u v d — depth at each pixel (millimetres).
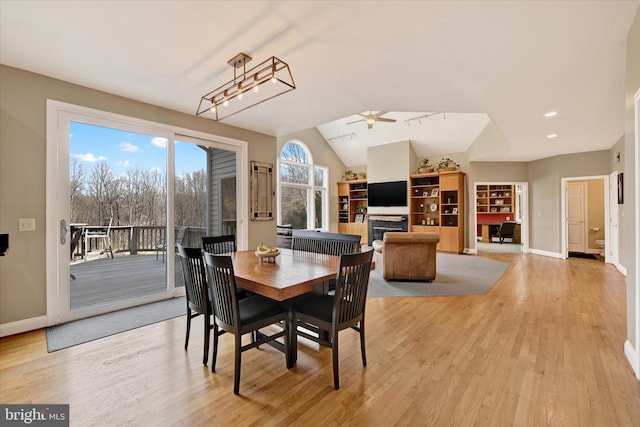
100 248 3219
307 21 1983
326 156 9750
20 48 2332
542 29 2047
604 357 2262
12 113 2631
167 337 2602
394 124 8031
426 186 8266
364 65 2592
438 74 2750
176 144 3807
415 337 2645
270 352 2355
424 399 1772
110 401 1734
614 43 2209
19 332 2652
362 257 1957
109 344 2459
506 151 6344
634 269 2076
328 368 2119
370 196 9055
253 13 1902
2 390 1832
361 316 2092
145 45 2289
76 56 2455
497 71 2686
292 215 8680
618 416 1622
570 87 3021
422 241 4555
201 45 2289
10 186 2625
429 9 1848
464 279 4816
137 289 3479
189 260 2199
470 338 2617
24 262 2693
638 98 1920
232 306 1858
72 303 3051
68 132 2953
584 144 5664
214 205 4227
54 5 1819
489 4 1797
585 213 7309
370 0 1771
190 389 1854
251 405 1710
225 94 2729
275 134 4941
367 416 1624
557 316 3148
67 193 2945
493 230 10523
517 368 2113
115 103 3234
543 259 6645
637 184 1963
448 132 7645
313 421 1584
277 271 2229
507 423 1571
